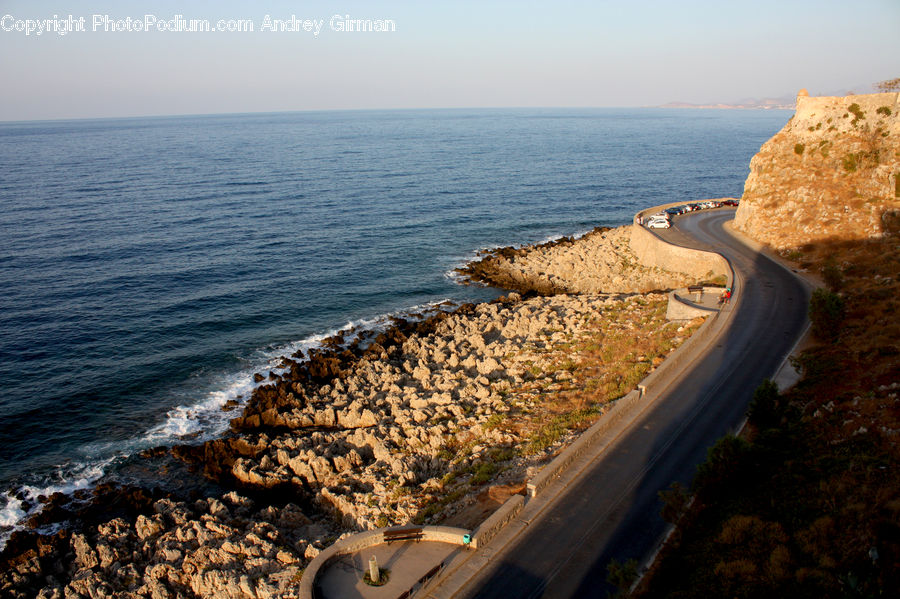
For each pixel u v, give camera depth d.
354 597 20.67
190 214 99.88
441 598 20.55
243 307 62.53
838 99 63.47
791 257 55.62
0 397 44.75
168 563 26.73
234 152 196.62
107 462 37.56
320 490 32.06
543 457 29.97
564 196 121.44
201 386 47.03
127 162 164.62
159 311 60.84
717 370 35.44
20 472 36.59
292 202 111.38
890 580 17.67
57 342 53.62
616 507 24.80
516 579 21.27
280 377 47.94
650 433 29.86
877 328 34.81
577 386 38.09
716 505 23.98
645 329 45.31
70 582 26.47
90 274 70.25
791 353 36.44
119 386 46.75
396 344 53.03
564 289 65.38
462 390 39.81
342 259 78.69
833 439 25.84
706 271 57.44
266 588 24.19
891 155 57.31
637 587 20.31
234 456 37.12
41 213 97.56
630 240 72.94
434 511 27.28
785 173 65.12
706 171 155.62
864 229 54.06
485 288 68.50
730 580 19.53
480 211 107.31
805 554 19.98
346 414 39.66
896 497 20.95
